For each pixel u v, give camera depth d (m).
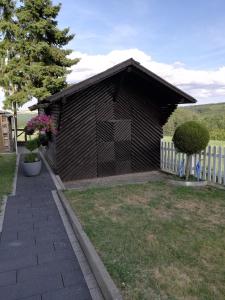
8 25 17.66
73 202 6.05
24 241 4.32
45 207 5.86
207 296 2.91
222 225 4.75
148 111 9.60
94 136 8.88
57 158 8.50
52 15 18.81
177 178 8.30
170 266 3.46
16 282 3.26
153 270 3.37
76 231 4.56
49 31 18.81
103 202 6.03
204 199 6.21
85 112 8.66
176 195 6.52
